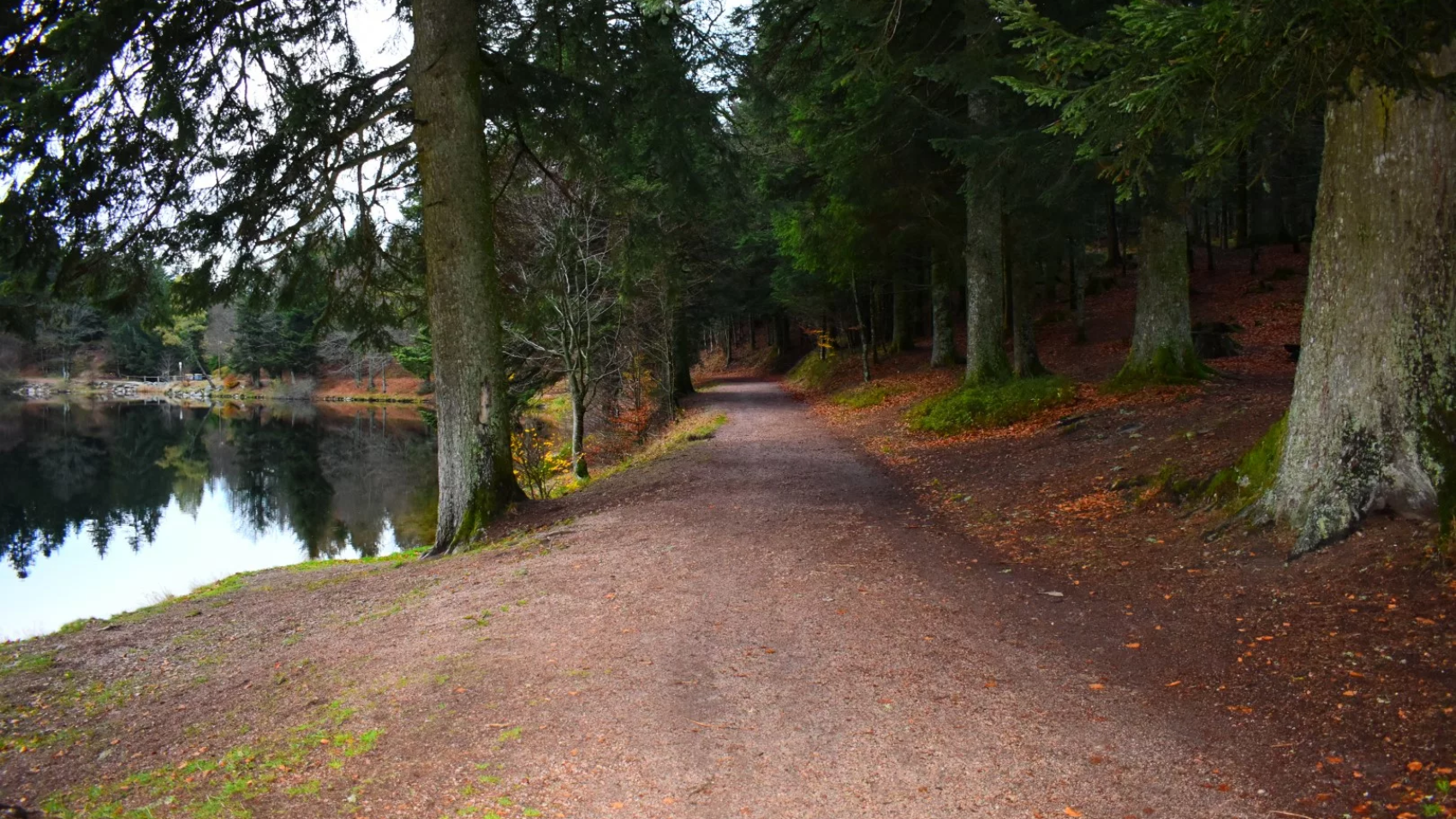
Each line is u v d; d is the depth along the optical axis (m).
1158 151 10.62
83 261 9.07
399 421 52.41
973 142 11.71
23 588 17.19
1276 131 6.06
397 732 4.50
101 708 5.90
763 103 12.38
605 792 3.70
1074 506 8.71
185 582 17.58
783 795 3.62
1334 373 6.00
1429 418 5.55
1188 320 13.86
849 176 15.19
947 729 4.21
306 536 22.27
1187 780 3.67
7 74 7.83
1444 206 5.52
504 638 5.85
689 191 12.92
